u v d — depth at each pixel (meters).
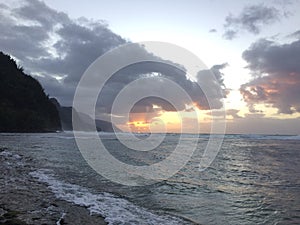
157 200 12.62
